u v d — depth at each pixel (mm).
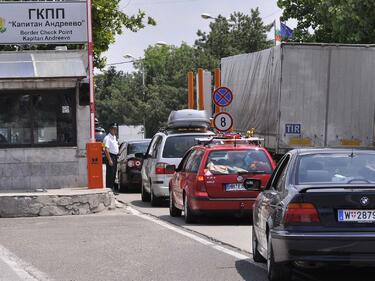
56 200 19312
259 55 26984
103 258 11906
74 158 22078
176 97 98188
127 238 14305
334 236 8711
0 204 19078
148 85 105938
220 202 16172
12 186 21766
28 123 21875
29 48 31859
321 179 9562
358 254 8727
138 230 15602
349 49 24016
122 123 109500
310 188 8969
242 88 29656
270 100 25094
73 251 12727
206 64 92062
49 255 12344
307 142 23938
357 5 29125
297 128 23891
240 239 14016
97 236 14680
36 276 10438
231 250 12641
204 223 16922
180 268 10859
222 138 18031
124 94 109750
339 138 24109
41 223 17453
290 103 23844
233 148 16797
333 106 24031
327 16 30141
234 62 31406
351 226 8805
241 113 29703
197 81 31984
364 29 29219
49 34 22750
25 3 22688
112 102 109625
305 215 8859
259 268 10836
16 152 21797
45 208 19234
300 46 23797
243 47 97062
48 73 21500
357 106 24188
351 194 8828
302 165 9852
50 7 22688
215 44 97062
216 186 16219
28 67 21516
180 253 12328
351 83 24109
